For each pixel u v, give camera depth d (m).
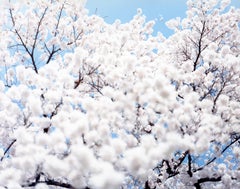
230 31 9.13
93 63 5.67
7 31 7.71
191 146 3.62
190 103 4.23
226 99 4.84
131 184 6.34
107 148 2.99
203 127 3.87
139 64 5.73
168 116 4.14
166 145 3.10
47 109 4.69
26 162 3.22
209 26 8.95
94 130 3.45
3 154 4.68
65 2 8.38
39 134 3.56
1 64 6.72
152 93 3.57
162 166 6.70
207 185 7.29
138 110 4.69
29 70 4.86
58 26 8.44
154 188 6.36
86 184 3.31
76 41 8.20
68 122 3.61
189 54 8.68
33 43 8.08
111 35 7.44
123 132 3.99
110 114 3.88
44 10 8.00
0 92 4.82
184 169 6.71
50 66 4.74
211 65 6.81
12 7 7.38
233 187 5.98
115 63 5.29
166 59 7.92
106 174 2.52
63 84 4.90
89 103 3.95
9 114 4.55
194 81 6.34
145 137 3.14
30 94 4.32
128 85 4.21
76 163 2.86
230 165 7.57
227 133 5.09
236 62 5.87
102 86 5.85
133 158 2.74
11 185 3.61
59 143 3.33
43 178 4.72
